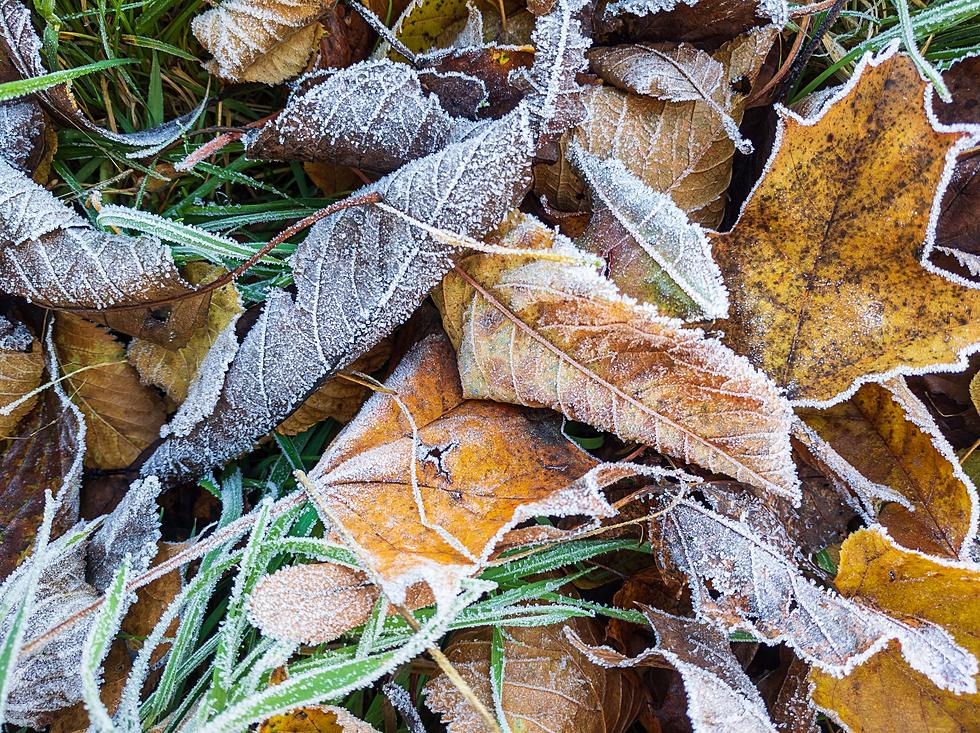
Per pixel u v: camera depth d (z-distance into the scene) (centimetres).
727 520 32
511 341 31
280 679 31
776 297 32
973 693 30
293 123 31
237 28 34
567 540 33
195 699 32
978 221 34
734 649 34
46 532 30
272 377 32
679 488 32
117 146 35
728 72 34
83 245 32
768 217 31
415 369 32
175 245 35
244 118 37
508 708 32
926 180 30
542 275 30
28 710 31
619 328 30
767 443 30
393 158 32
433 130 32
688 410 30
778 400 30
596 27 33
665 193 34
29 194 32
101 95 36
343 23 34
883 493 32
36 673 31
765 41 33
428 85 33
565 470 31
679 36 33
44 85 31
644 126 34
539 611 32
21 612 29
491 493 31
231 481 34
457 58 32
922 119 30
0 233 31
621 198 32
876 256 31
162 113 36
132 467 34
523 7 34
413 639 29
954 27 37
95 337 33
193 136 36
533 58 32
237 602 31
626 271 31
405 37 34
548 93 31
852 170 30
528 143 31
